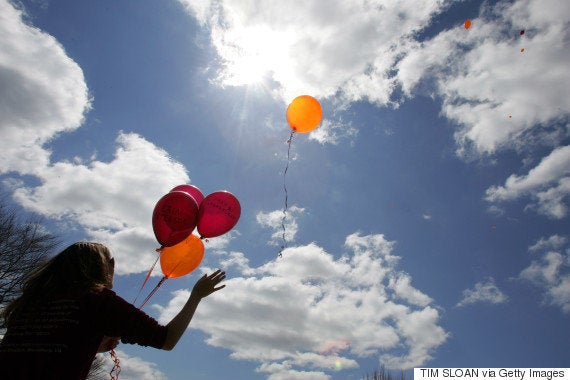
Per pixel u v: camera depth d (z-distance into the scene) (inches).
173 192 143.1
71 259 74.6
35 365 62.6
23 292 73.0
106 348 87.4
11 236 567.8
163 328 74.9
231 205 154.8
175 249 146.4
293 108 236.4
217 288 85.1
